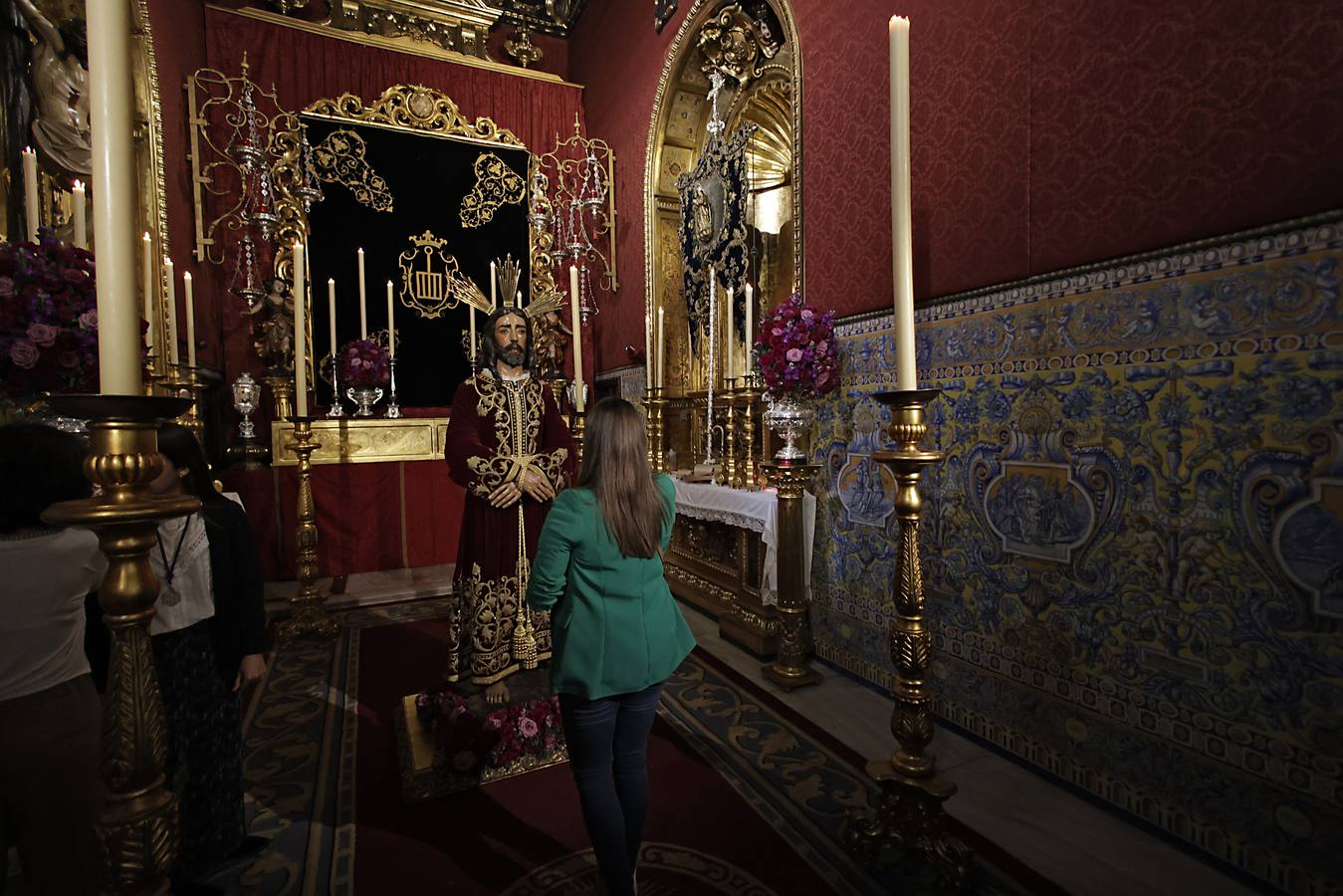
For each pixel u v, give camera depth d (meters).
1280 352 1.80
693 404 5.77
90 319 2.07
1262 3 1.81
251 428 5.61
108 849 0.87
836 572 3.67
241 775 2.15
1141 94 2.13
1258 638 1.87
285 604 4.98
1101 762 2.32
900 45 1.85
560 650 1.76
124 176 0.84
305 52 6.29
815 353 3.45
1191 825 2.05
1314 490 1.74
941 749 2.76
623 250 6.81
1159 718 2.13
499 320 3.29
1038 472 2.51
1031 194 2.52
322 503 5.79
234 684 2.10
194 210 5.59
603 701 1.77
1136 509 2.18
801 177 3.89
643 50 6.17
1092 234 2.30
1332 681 1.72
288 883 2.02
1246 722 1.91
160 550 1.87
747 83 4.82
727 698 3.31
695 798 2.44
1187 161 2.01
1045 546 2.50
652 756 2.75
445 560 6.29
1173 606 2.08
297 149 6.19
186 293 4.38
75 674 1.44
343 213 6.44
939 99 2.94
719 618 4.34
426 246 6.80
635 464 1.78
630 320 6.70
